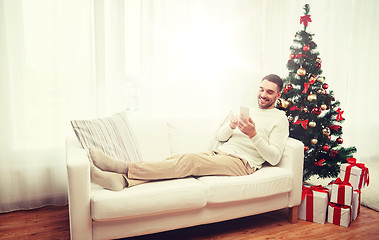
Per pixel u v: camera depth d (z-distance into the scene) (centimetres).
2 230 200
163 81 270
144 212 163
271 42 323
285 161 212
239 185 186
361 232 203
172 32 268
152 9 258
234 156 206
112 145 192
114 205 156
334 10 350
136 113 270
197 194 174
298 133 248
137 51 262
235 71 303
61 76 234
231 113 245
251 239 192
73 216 155
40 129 233
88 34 239
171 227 175
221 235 198
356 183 223
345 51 359
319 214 216
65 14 231
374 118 386
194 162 189
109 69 254
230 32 295
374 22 368
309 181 298
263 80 229
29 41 224
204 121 252
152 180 183
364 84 374
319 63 246
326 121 243
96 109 251
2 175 226
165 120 248
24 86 226
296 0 332
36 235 193
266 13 316
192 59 279
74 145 188
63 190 245
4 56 217
